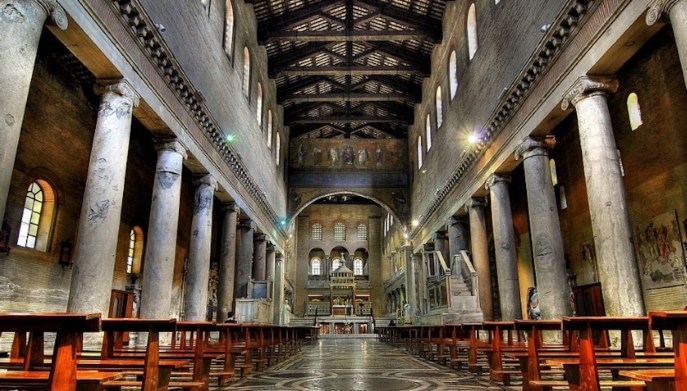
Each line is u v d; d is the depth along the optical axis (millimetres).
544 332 12672
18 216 11727
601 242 9867
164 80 12367
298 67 26625
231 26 19359
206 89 15586
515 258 15938
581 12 10359
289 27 24203
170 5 12383
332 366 11047
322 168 34531
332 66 26641
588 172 10320
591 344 4668
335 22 23984
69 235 13680
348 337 35656
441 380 8195
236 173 19953
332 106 33875
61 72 13312
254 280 23719
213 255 24203
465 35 20031
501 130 15688
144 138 17922
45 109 12734
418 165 31031
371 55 28688
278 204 30438
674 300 11680
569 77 11180
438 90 25203
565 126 17531
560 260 12695
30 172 12188
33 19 7438
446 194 23281
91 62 9766
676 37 7785
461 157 20359
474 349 9328
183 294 20891
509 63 14859
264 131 25562
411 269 33125
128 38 10438
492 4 16656
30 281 12055
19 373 3973
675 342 3664
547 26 11438
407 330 18438
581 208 16359
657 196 12352
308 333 24734
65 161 13602
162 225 12703
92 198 9750
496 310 22562
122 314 16312
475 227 19281
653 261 12484
